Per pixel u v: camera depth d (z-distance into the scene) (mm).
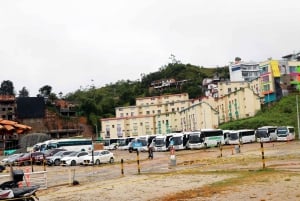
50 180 30719
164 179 24516
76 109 136500
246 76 133500
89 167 43875
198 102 111438
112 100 154000
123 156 62875
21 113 115438
